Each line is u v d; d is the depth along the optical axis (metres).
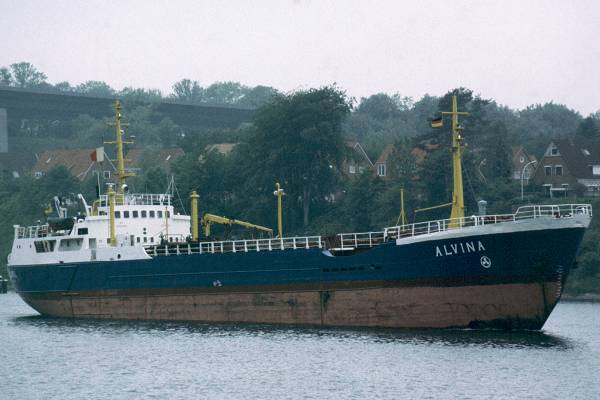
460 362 197.25
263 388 181.38
